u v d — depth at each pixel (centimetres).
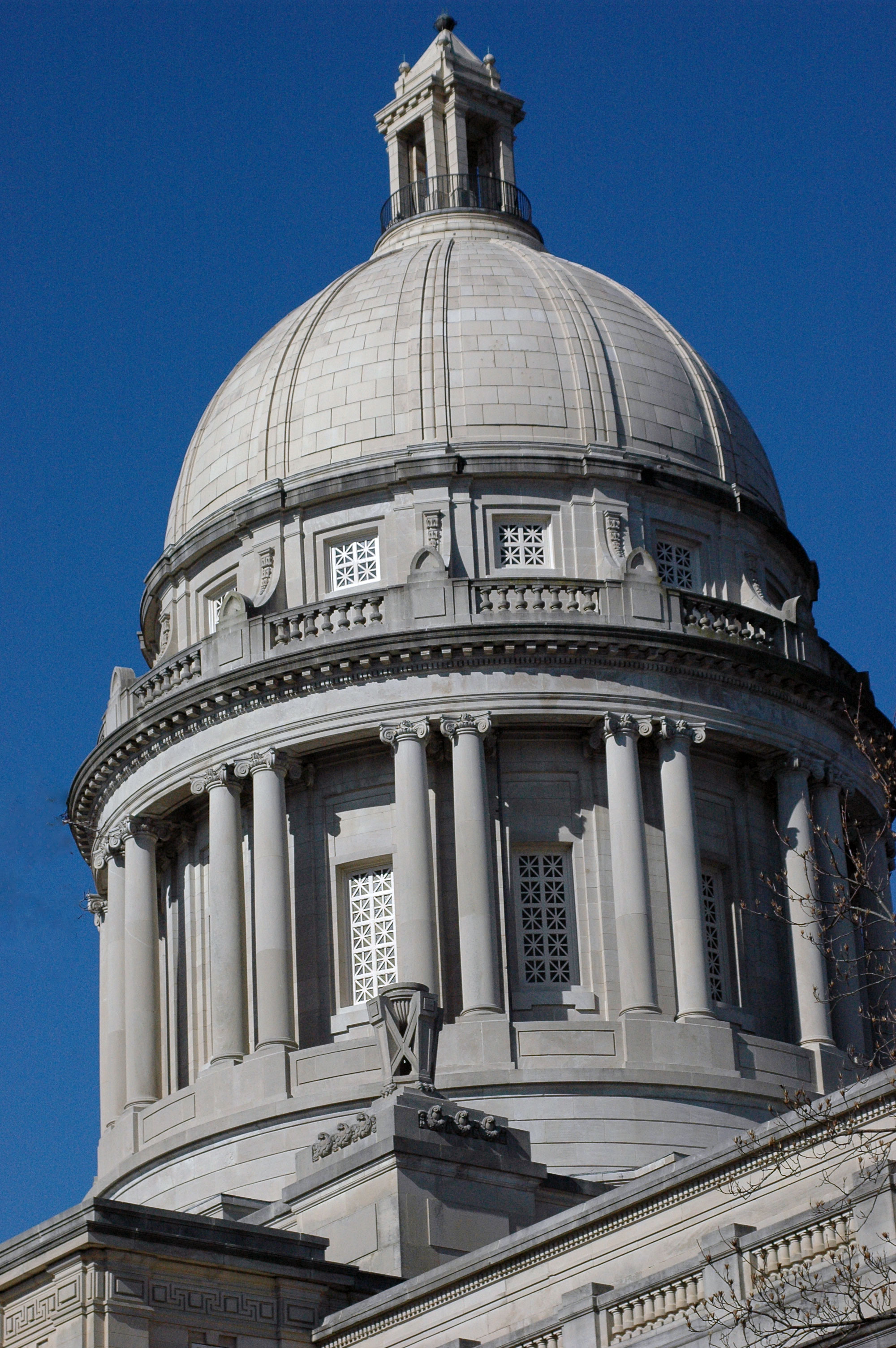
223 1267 6350
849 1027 9225
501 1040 8562
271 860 9031
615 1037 8644
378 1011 7375
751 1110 8669
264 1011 8862
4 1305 6359
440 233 10862
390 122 11406
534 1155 8369
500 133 11281
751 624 9512
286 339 10262
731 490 9900
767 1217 5369
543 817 9062
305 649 9088
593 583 9200
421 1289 6125
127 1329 6138
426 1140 6975
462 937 8756
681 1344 5144
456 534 9406
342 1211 6988
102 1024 9681
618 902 8875
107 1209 6228
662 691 9131
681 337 10438
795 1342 4838
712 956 9162
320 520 9631
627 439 9762
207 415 10488
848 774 9581
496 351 9844
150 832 9569
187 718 9338
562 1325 5462
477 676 9031
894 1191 4850
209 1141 8706
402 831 8906
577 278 10369
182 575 10069
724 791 9394
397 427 9706
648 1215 5647
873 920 9688
